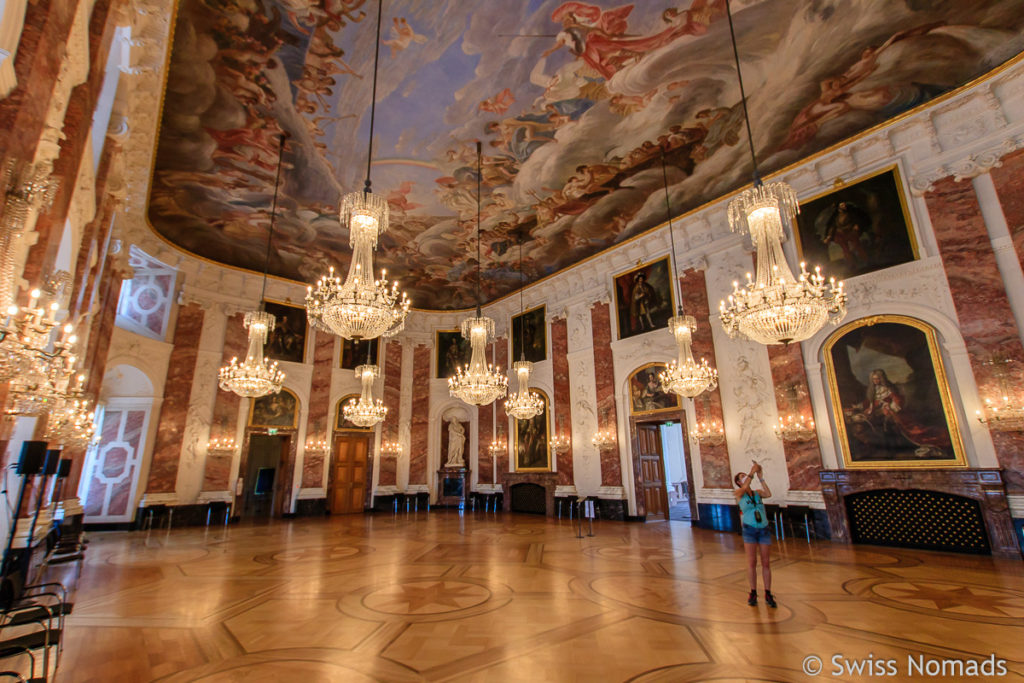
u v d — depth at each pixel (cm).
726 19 749
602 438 1423
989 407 812
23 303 412
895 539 891
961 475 817
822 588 597
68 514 960
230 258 1523
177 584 652
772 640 423
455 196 1204
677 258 1313
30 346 310
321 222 1319
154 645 427
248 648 419
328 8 709
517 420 1711
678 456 2144
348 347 1791
